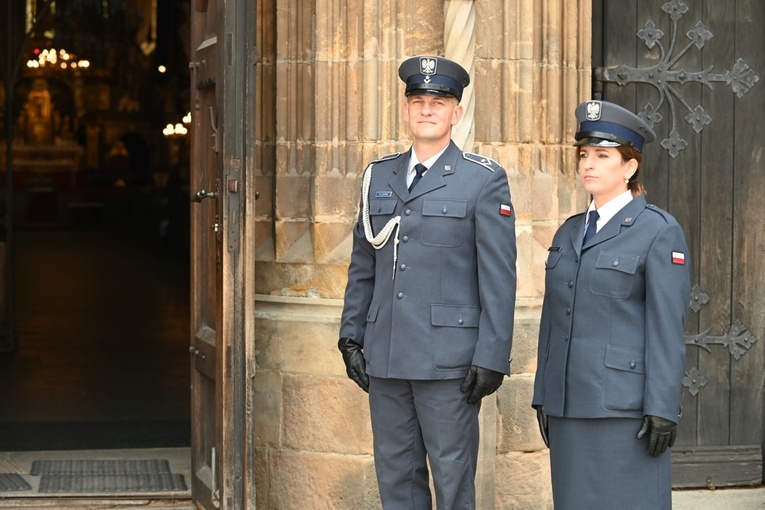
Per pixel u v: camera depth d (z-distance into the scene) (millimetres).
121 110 40250
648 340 3826
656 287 3820
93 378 9906
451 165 4234
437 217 4176
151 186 39719
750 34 6309
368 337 4305
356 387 5422
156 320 14242
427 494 4367
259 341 5625
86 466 6543
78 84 39906
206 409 5500
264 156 5703
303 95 5547
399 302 4191
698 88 6277
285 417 5566
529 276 5508
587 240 4004
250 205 5027
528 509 5574
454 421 4168
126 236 31859
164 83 40438
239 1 4953
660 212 3936
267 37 5672
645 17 6215
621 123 3941
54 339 12281
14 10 11469
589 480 3918
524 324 5492
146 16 40469
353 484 5441
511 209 4215
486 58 5422
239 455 5062
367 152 5398
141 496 5844
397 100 5375
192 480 5703
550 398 4004
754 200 6340
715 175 6309
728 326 6367
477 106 5426
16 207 35844
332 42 5430
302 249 5570
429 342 4145
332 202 5449
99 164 40062
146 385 9602
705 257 6324
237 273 5020
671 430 3777
